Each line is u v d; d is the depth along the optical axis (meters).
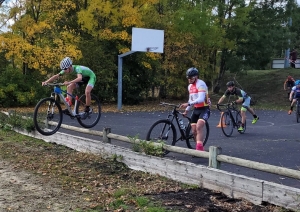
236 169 6.93
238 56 28.72
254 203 5.13
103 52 22.19
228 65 28.41
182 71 25.92
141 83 24.56
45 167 7.08
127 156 7.29
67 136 9.18
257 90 30.22
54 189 5.71
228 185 5.49
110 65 22.53
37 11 21.09
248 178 5.24
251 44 28.14
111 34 21.64
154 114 18.19
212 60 28.58
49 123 9.66
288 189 4.79
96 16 21.44
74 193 5.53
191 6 26.39
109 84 23.16
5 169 6.90
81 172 6.82
